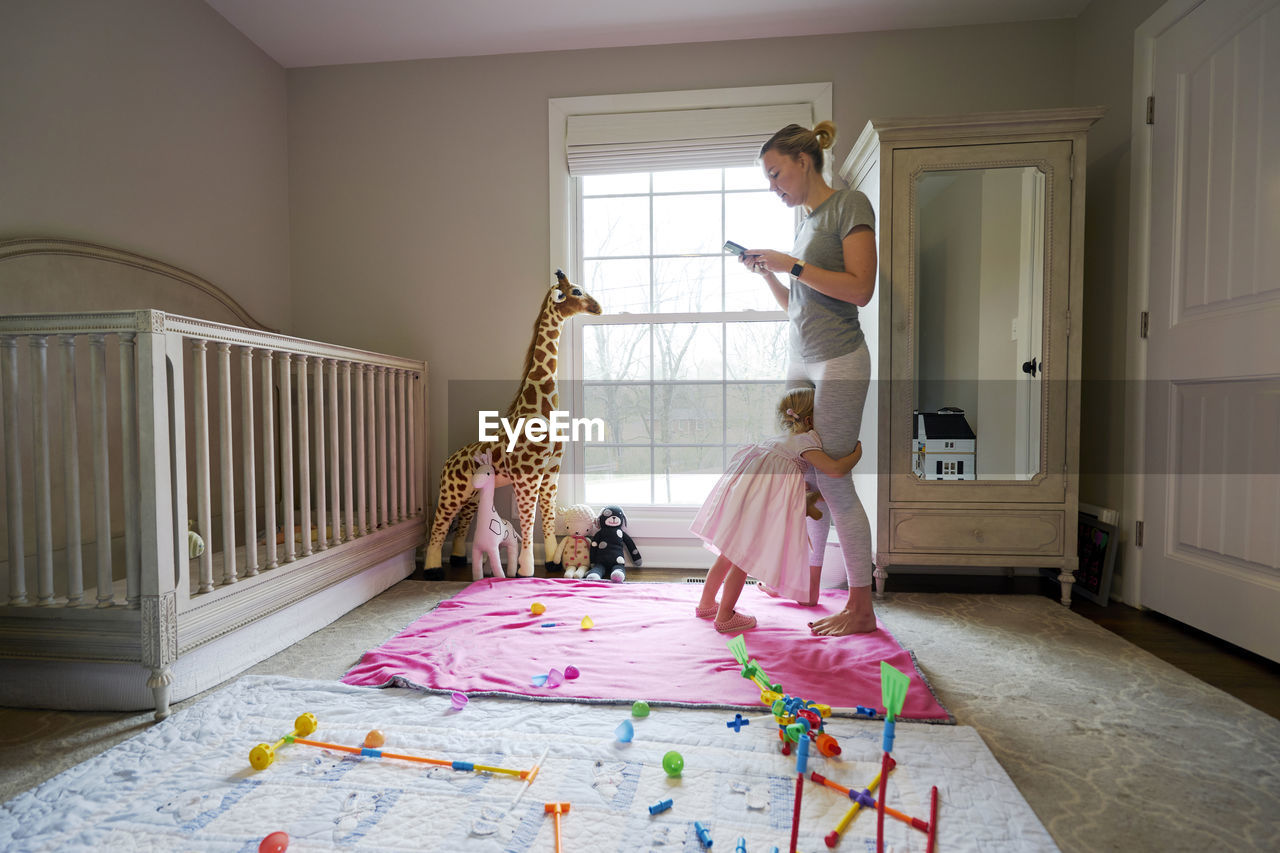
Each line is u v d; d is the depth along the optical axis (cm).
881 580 222
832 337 178
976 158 212
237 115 262
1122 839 97
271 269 283
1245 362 169
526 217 283
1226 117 177
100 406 139
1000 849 92
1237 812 103
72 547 141
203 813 100
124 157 210
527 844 93
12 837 94
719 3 246
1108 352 232
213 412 240
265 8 248
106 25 203
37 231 182
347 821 98
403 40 271
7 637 142
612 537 264
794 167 183
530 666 158
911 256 216
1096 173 240
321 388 198
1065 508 214
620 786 108
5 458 154
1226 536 177
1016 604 217
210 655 153
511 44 274
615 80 277
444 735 124
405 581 250
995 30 260
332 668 164
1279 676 159
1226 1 177
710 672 153
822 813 100
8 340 141
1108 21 234
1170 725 133
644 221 288
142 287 212
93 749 125
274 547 175
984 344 216
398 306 291
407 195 289
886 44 265
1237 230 173
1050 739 127
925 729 127
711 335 285
